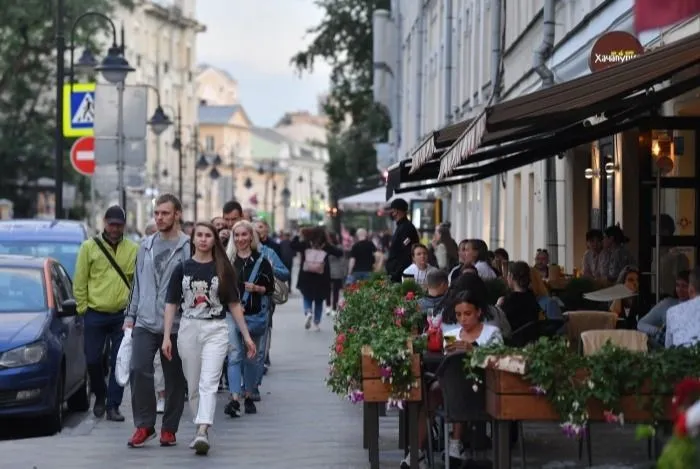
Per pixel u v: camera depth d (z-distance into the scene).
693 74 26.53
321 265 53.88
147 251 23.42
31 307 27.00
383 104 109.56
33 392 25.25
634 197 38.03
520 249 53.81
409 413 19.77
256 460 22.06
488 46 60.84
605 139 40.91
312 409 29.03
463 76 72.88
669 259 28.33
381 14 108.94
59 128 54.62
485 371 18.28
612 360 17.28
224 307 22.72
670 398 17.23
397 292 27.58
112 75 45.62
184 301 22.64
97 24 99.31
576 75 36.91
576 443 23.08
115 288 26.97
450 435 20.19
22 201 106.19
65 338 27.08
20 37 98.06
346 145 128.00
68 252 35.38
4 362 25.09
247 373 28.38
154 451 22.97
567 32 38.16
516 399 17.55
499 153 29.89
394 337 19.52
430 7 92.12
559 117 19.28
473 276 20.95
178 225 23.59
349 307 25.47
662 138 28.41
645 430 10.79
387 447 23.53
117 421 26.88
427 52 95.25
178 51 195.88
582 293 31.81
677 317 19.80
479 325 20.78
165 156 188.25
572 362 17.38
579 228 44.38
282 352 44.06
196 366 22.72
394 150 104.19
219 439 24.48
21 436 25.89
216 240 22.64
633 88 20.39
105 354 29.11
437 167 33.44
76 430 25.58
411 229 39.56
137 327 23.41
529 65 47.03
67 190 87.25
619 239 35.06
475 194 69.75
